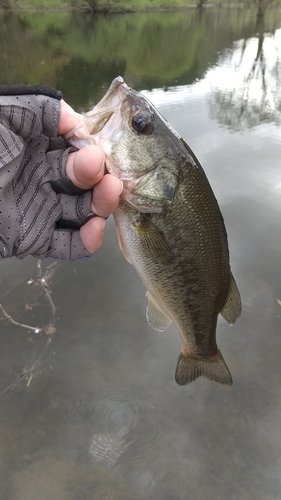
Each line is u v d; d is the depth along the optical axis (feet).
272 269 1.70
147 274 0.68
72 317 1.49
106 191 0.57
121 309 1.53
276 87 4.04
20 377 1.29
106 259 1.75
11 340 1.40
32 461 1.08
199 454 1.11
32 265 1.70
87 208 0.60
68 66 4.60
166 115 3.11
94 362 1.35
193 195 0.65
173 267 0.67
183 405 1.23
